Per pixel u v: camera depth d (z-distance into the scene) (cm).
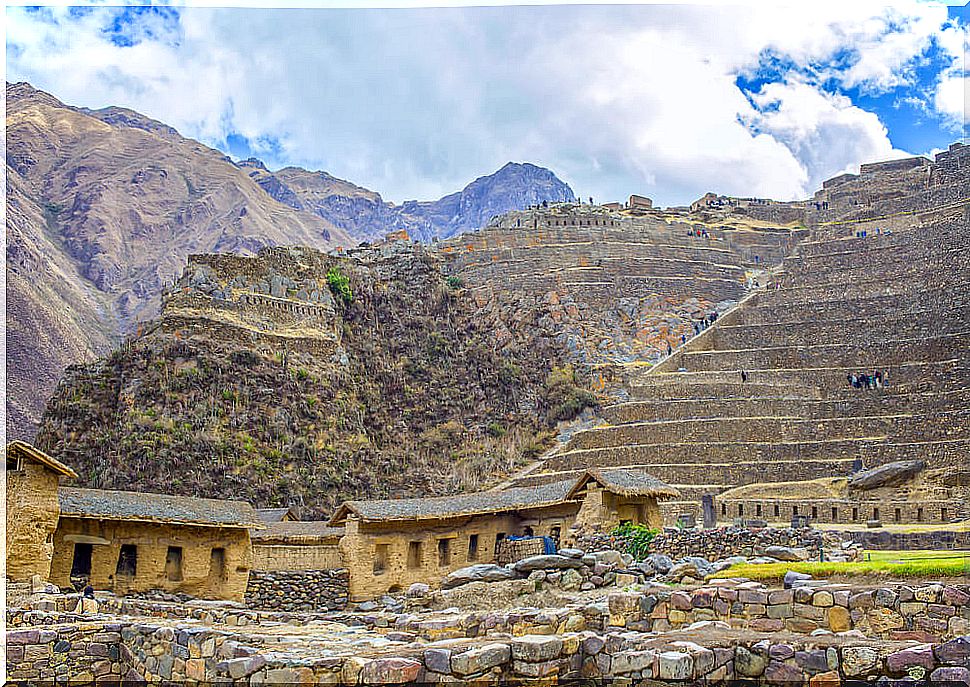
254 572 3712
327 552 3894
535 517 4328
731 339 9781
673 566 2759
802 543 3425
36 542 2933
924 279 9562
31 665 1991
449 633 2023
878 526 5281
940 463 6694
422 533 4078
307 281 10606
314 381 9525
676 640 1634
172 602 3025
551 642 1597
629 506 4219
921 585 1891
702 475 7250
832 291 10075
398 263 12344
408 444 9831
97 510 3297
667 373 9306
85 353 12231
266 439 8675
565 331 10944
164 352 8969
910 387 7925
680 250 12988
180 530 3538
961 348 8225
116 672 2061
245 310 9906
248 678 1616
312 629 2200
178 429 8294
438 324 11469
